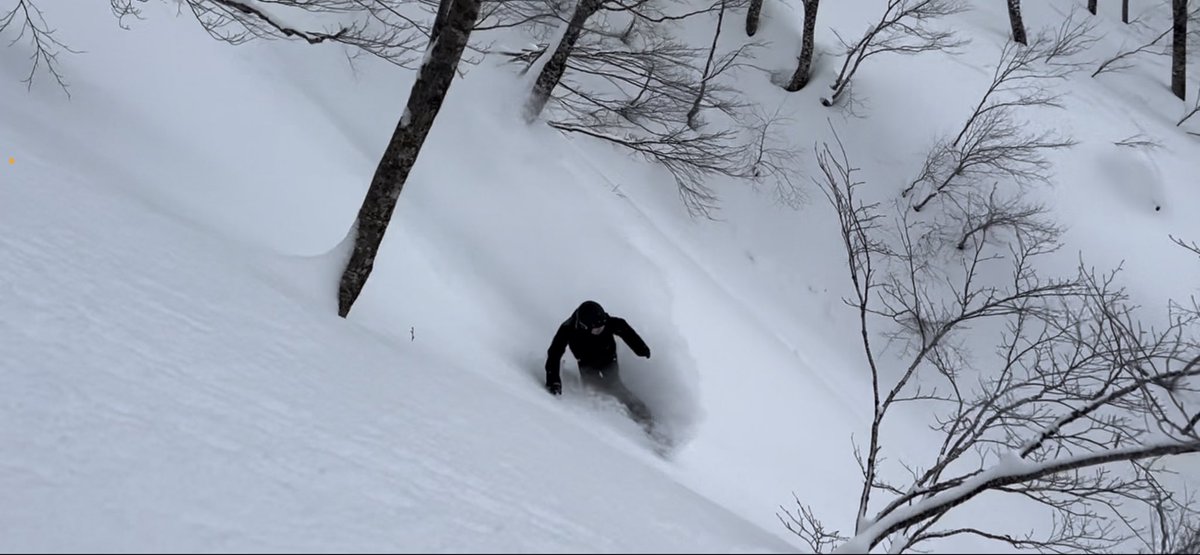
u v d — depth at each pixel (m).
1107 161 17.34
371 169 10.79
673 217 14.83
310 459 3.84
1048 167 16.80
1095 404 4.61
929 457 10.45
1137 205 16.91
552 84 12.72
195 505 3.32
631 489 4.51
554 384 7.70
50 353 4.22
